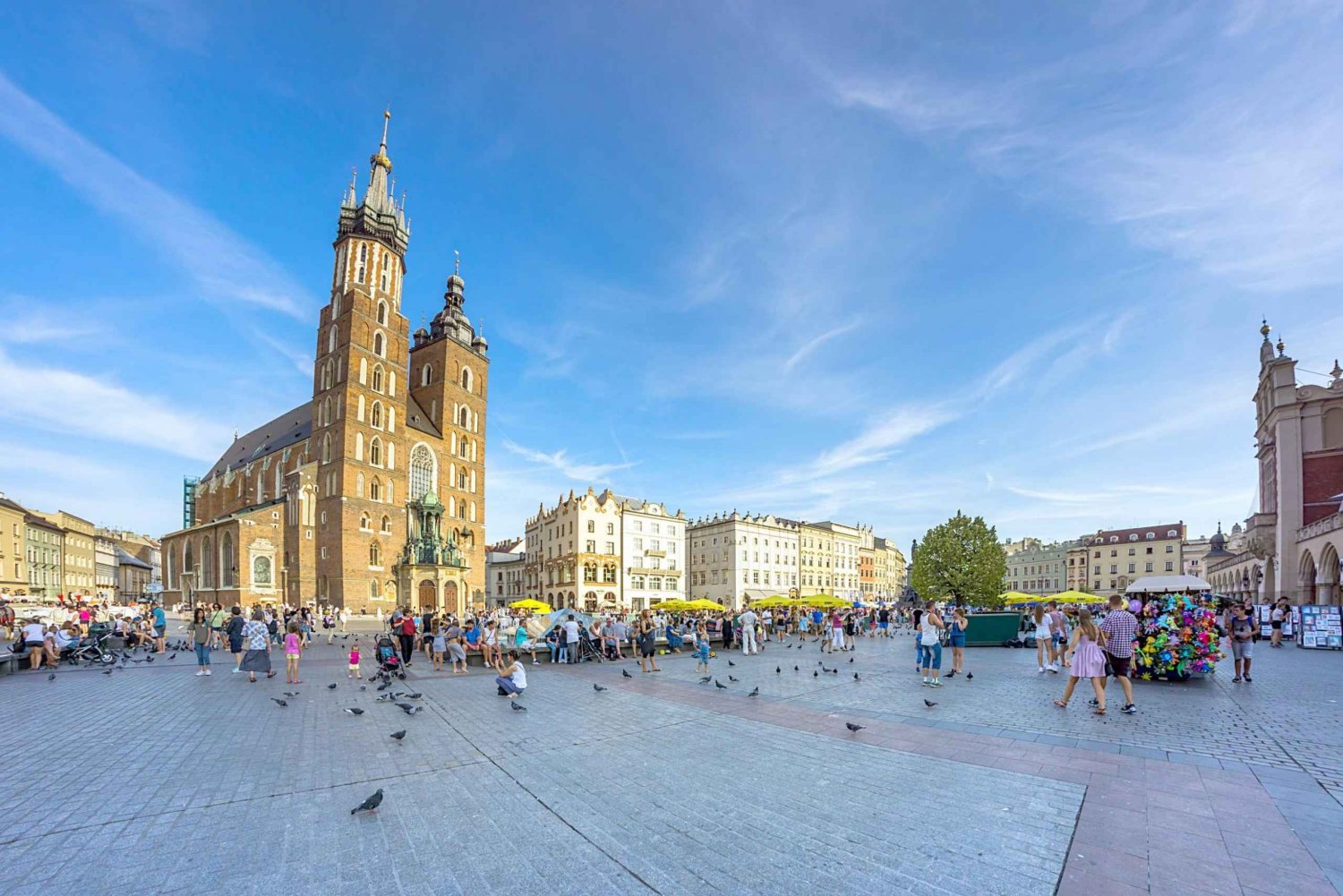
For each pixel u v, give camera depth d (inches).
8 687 644.7
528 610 1533.0
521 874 203.0
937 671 598.2
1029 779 294.5
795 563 3949.3
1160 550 4288.9
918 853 215.0
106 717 473.1
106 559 4421.8
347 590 2391.7
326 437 2573.8
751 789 286.0
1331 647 976.3
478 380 3245.6
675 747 364.8
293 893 191.5
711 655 972.6
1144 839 223.3
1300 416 1631.4
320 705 526.6
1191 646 610.5
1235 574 2289.6
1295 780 288.8
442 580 2625.5
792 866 206.4
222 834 237.1
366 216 2748.5
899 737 383.9
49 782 303.4
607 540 3331.7
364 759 344.5
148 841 230.5
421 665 868.0
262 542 2450.8
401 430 2726.4
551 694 584.4
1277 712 452.4
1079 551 4783.5
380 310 2706.7
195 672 764.0
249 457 3403.1
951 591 2263.8
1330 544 1320.1
